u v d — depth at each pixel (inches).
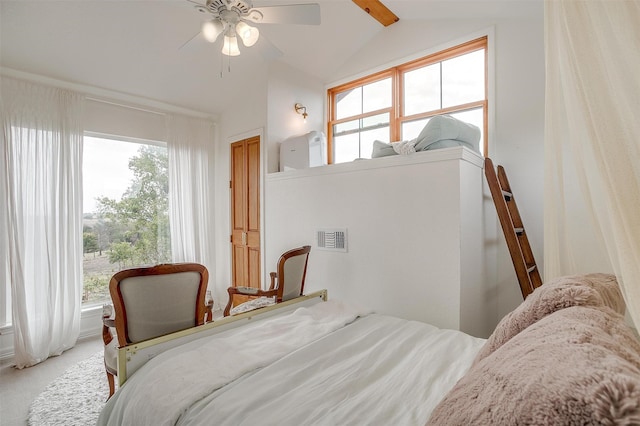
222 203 166.2
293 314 70.0
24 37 99.3
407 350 53.7
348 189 105.0
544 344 21.5
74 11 96.8
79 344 119.3
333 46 137.1
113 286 62.0
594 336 20.8
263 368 47.3
